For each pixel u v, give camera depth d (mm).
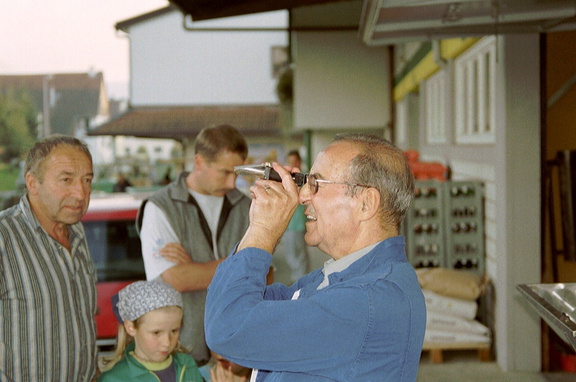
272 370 1524
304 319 1430
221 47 29625
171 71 29438
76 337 2232
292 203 1598
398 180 1621
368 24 3617
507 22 3783
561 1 3357
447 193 5590
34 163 2205
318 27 11203
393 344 1469
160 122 27562
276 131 25625
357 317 1437
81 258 2373
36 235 2164
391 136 11672
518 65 4656
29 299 2102
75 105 59156
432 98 9398
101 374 2520
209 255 2977
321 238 1668
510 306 4773
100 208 4672
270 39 29594
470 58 6660
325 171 1638
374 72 11688
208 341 1496
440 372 4875
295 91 11609
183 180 3072
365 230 1631
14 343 2088
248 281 1508
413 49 9914
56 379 2170
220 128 2965
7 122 55250
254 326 1435
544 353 4785
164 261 2857
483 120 6164
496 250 5062
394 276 1535
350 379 1457
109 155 48562
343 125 11711
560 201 5043
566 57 5574
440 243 5617
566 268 5582
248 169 1643
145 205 2973
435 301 5078
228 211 3057
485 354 5055
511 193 4719
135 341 2527
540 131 4676
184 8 6094
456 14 3541
